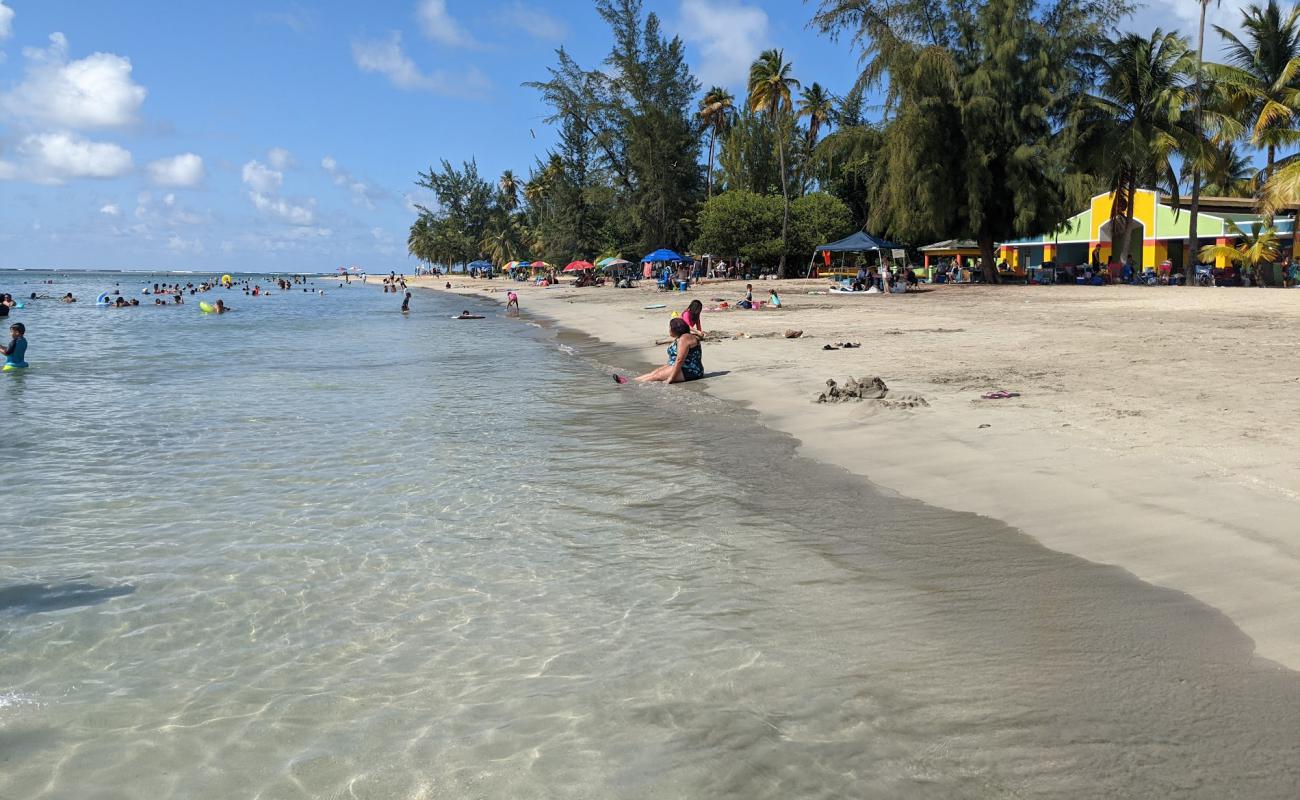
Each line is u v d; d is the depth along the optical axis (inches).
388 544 224.2
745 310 1113.4
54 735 136.3
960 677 142.3
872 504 246.8
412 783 120.4
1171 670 140.0
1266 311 815.1
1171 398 355.9
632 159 2603.3
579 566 204.7
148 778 124.2
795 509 245.4
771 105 2142.0
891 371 490.0
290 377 610.5
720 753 123.8
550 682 147.6
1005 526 219.1
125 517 254.5
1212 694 131.8
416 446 350.6
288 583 198.1
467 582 196.4
